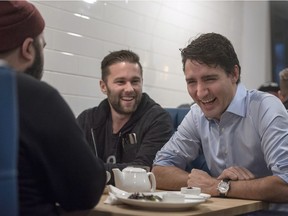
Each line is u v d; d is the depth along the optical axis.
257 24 4.89
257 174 1.75
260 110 1.68
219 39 1.64
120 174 1.45
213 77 1.63
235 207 1.31
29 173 0.94
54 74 2.55
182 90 3.65
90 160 1.03
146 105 2.27
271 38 5.18
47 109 0.96
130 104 2.21
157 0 3.34
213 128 1.81
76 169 1.00
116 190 1.37
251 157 1.73
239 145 1.74
